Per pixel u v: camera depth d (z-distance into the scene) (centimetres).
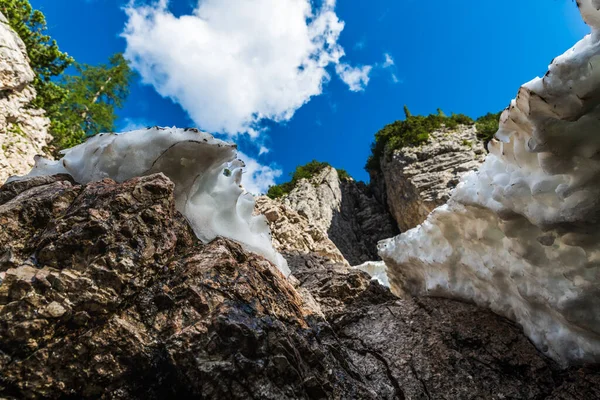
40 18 2044
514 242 479
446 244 665
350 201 4319
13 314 296
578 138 357
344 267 959
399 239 809
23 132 1515
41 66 2061
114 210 383
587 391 417
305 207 3394
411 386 459
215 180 534
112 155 474
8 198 437
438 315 615
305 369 360
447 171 3281
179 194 477
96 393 291
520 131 428
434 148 3525
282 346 345
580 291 424
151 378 306
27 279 314
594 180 362
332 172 4338
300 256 1059
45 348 293
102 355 302
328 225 3462
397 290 941
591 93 315
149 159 468
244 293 381
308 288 790
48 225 374
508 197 444
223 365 306
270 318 372
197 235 462
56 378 286
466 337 545
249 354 326
